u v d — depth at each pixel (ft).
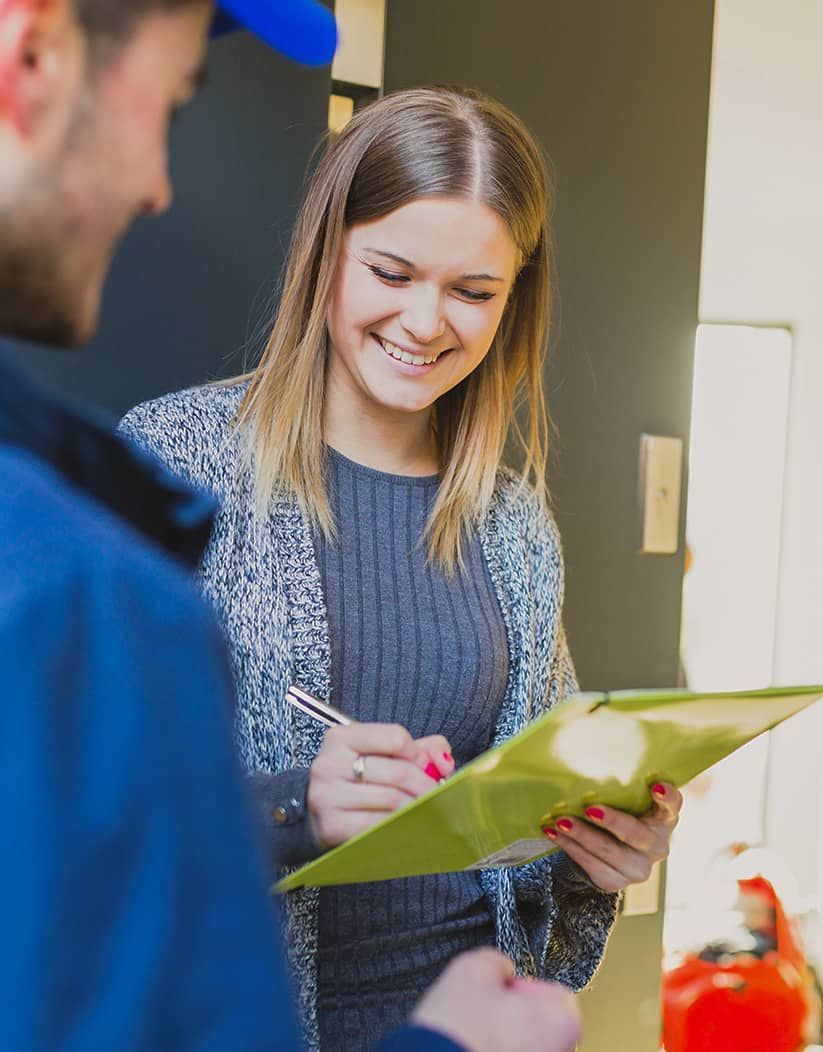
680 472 6.15
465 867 3.51
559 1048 1.95
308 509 3.97
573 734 2.80
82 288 1.67
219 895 1.44
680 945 8.89
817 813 10.27
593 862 3.69
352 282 3.92
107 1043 1.33
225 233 4.78
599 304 5.84
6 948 1.32
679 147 6.01
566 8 5.58
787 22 8.64
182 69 1.69
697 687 9.89
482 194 3.83
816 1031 8.92
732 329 9.86
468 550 4.26
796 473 10.00
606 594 5.98
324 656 3.81
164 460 3.83
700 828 10.02
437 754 3.60
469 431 4.30
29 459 1.54
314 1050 3.61
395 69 5.15
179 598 1.53
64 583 1.41
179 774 1.44
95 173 1.60
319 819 3.43
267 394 3.99
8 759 1.34
